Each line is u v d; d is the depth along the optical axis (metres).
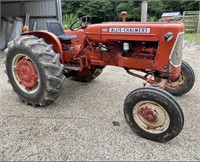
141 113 2.09
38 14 7.97
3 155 1.92
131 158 1.88
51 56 2.54
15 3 8.33
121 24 2.42
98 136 2.18
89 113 2.63
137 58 2.47
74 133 2.23
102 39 2.57
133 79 3.79
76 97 3.08
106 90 3.32
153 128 2.08
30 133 2.23
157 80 2.44
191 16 10.61
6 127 2.33
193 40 7.99
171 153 1.94
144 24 2.30
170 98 1.92
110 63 2.74
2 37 7.50
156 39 2.25
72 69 2.94
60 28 3.27
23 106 2.81
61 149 2.00
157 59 2.32
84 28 2.90
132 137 2.17
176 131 1.95
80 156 1.91
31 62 2.65
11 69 2.85
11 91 3.30
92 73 3.41
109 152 1.96
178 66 2.33
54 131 2.27
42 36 2.94
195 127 2.32
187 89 2.97
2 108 2.76
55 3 6.96
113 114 2.61
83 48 2.89
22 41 2.63
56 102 2.92
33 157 1.90
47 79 2.48
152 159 1.87
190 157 1.89
